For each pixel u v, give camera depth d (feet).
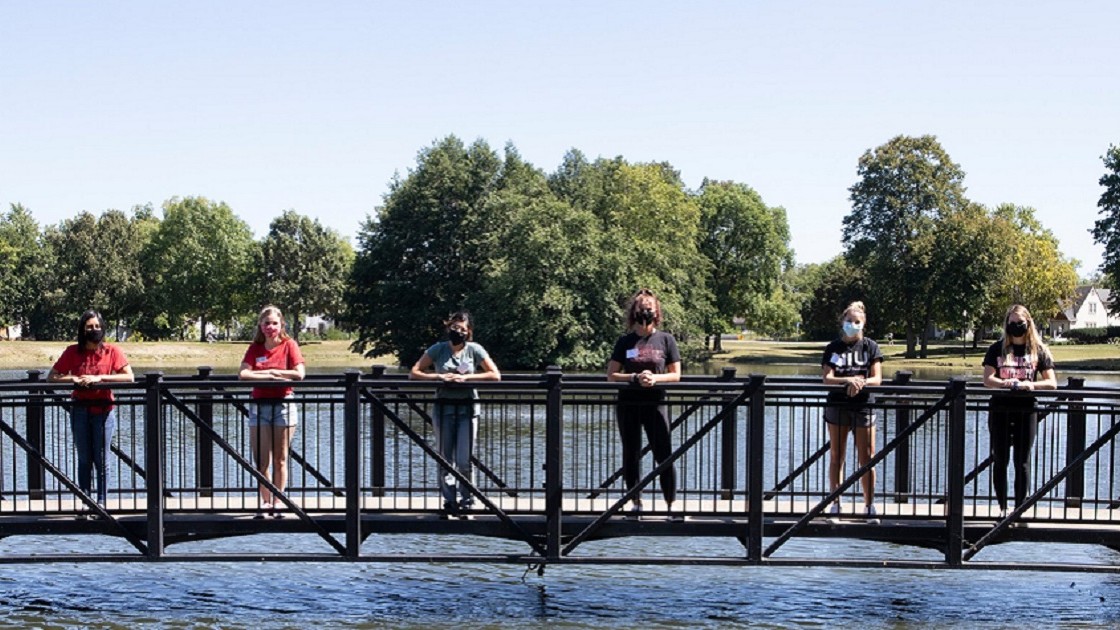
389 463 58.80
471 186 203.41
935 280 226.38
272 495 33.30
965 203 239.71
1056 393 31.73
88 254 305.32
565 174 235.81
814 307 305.53
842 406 32.24
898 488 37.29
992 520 33.14
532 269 175.94
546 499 32.55
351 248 346.54
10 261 302.04
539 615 35.12
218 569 41.63
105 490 33.19
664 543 46.70
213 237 316.60
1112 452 32.37
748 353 264.31
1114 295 205.77
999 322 250.57
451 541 46.88
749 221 259.19
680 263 205.57
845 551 45.47
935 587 39.09
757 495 32.48
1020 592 38.68
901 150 238.68
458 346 33.58
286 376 32.96
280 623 33.86
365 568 41.88
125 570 41.27
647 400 32.58
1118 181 199.62
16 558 32.09
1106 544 32.86
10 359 230.27
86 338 33.94
